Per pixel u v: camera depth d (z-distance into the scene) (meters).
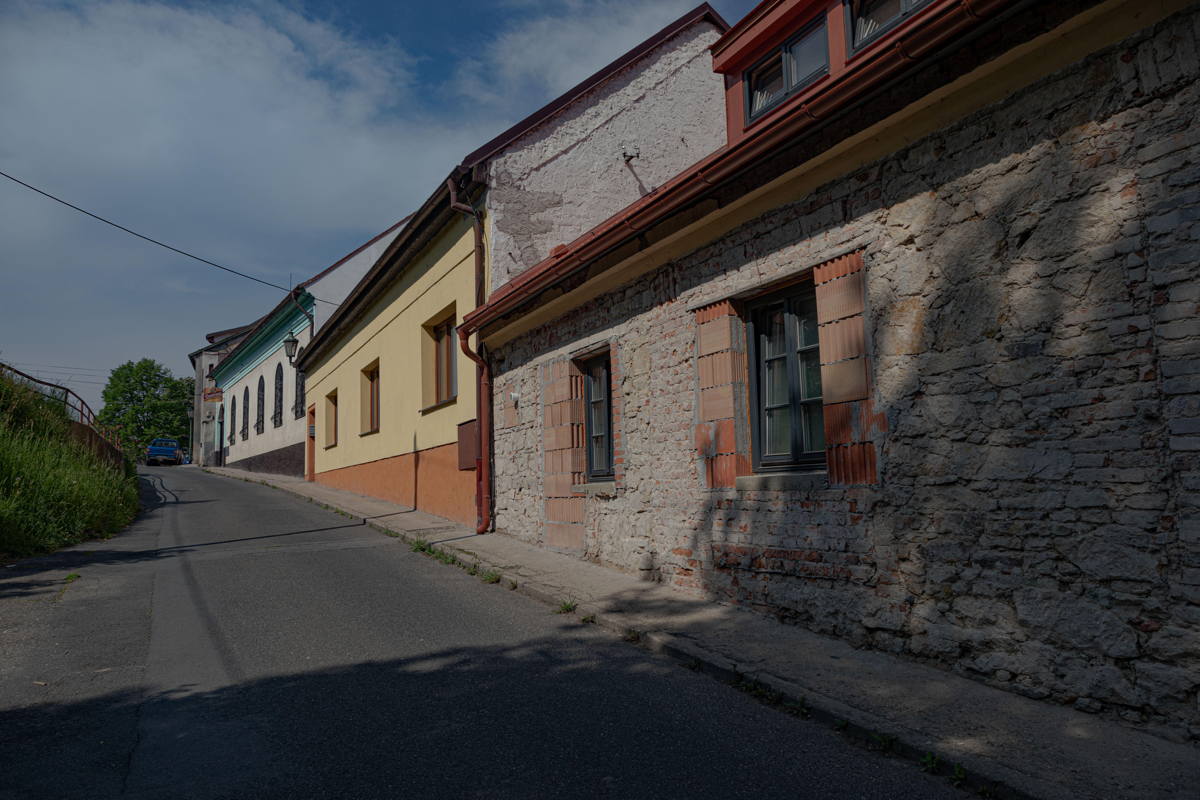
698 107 12.95
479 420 11.09
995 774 3.26
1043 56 4.20
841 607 5.28
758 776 3.44
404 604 6.91
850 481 5.25
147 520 13.44
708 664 4.95
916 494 4.81
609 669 5.05
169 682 4.76
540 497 9.62
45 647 5.47
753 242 6.21
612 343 8.08
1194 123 3.62
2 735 3.90
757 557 6.04
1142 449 3.74
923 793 3.28
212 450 43.97
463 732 3.96
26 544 9.29
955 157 4.69
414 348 14.53
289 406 26.48
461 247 12.18
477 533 10.83
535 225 11.39
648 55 12.57
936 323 4.74
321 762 3.58
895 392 4.96
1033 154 4.27
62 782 3.35
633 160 12.30
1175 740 3.53
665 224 7.00
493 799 3.21
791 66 8.33
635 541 7.61
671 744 3.81
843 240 5.41
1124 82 3.88
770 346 6.39
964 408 4.55
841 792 3.29
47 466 11.05
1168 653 3.60
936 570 4.67
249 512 14.77
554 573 7.89
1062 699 4.00
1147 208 3.77
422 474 13.94
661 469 7.24
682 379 7.00
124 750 3.71
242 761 3.59
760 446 6.41
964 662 4.49
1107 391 3.89
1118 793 3.08
